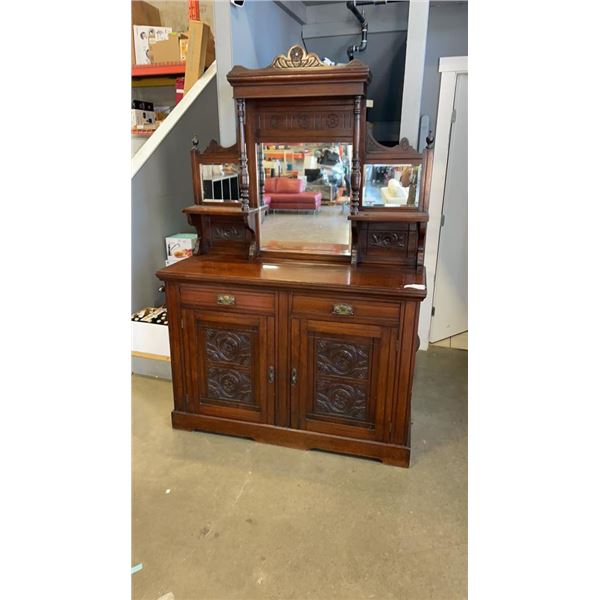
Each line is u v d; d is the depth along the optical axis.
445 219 3.05
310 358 2.02
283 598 1.41
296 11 2.90
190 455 2.10
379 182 2.05
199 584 1.45
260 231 2.29
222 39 2.20
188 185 3.29
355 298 1.89
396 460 2.01
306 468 2.01
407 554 1.56
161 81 3.83
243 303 2.04
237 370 2.15
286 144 2.12
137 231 2.87
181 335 2.18
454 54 3.03
